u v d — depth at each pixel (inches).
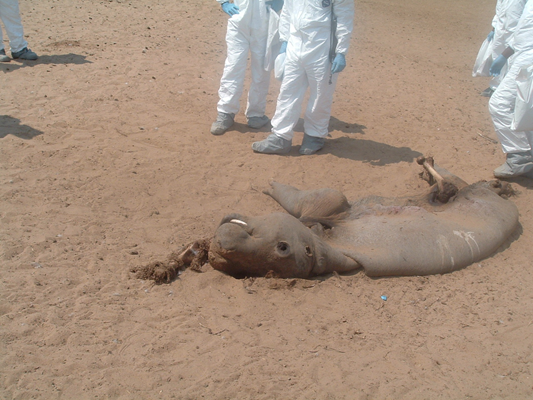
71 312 141.3
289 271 155.9
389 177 209.9
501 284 164.1
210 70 286.8
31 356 129.1
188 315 144.1
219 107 230.2
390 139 237.6
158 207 183.0
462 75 322.3
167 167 203.6
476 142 240.2
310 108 215.0
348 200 193.8
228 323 143.0
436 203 189.3
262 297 151.3
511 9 262.7
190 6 389.7
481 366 138.5
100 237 167.0
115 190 188.4
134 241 167.0
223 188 195.8
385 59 335.6
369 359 137.9
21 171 191.9
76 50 293.1
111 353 133.0
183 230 173.6
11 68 264.7
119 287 150.2
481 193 186.1
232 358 134.3
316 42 204.4
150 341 136.6
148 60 290.2
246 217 157.4
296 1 204.5
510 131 207.5
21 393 118.0
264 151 217.9
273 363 134.3
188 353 134.7
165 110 242.5
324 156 219.9
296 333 142.6
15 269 151.5
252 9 219.5
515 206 187.2
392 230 168.6
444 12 479.5
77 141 213.0
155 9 375.9
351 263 162.1
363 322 147.7
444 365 138.2
